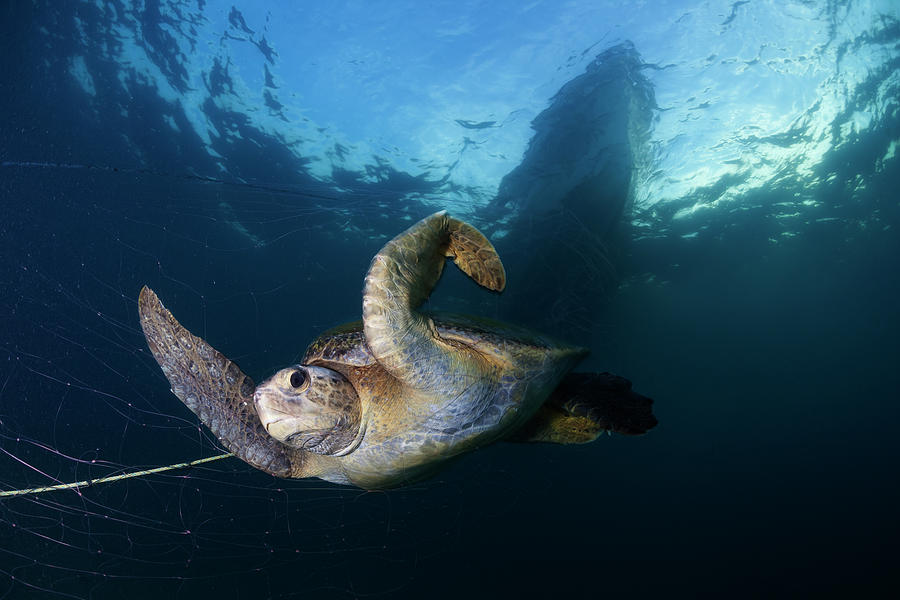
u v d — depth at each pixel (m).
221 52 10.87
